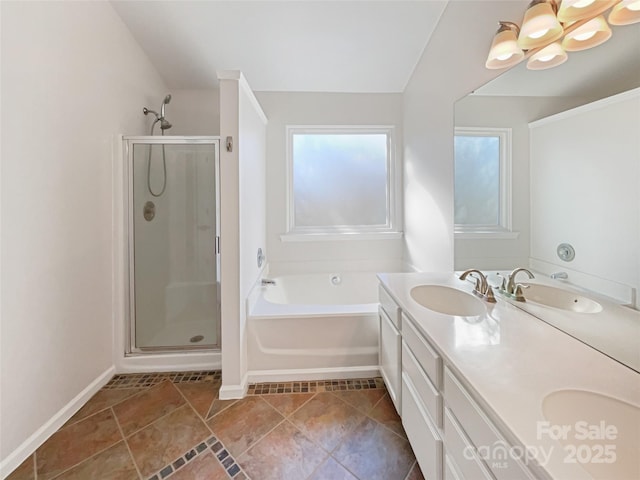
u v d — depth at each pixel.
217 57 2.26
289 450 1.32
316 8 1.84
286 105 2.66
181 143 1.98
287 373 1.85
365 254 2.80
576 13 0.95
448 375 0.89
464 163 1.66
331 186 2.82
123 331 1.95
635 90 0.80
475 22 1.54
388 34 2.04
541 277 1.15
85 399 1.64
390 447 1.34
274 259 2.75
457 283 1.56
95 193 1.73
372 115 2.71
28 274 1.30
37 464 1.25
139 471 1.22
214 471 1.22
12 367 1.23
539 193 1.16
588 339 0.90
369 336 1.88
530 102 1.20
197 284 2.09
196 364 1.98
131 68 2.06
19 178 1.25
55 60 1.42
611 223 0.86
